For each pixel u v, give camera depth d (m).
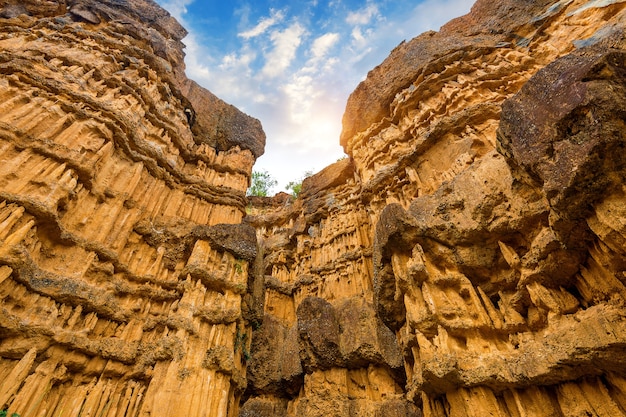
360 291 22.98
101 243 16.89
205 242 19.67
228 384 16.17
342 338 20.09
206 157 28.08
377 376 18.58
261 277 24.09
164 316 17.61
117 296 17.09
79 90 19.92
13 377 11.45
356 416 17.42
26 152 15.17
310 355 19.98
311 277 26.62
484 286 13.04
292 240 31.39
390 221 14.10
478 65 22.97
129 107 22.34
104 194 18.42
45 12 25.39
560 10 21.64
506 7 25.00
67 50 22.02
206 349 16.14
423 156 21.83
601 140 7.20
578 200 7.97
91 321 15.15
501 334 11.69
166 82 27.66
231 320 17.92
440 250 13.36
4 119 15.35
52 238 15.02
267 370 22.47
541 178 8.92
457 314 12.04
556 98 8.33
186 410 13.82
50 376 12.80
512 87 20.77
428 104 23.64
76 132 17.86
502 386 10.35
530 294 11.06
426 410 12.20
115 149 20.27
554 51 20.42
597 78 7.77
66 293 14.28
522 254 11.96
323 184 32.09
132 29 27.33
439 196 14.72
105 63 23.00
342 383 18.66
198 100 32.38
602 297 9.43
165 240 20.86
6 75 17.11
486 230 12.39
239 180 29.39
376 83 28.80
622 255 8.06
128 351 15.68
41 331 12.83
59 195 15.09
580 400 9.06
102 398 14.24
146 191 21.45
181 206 23.61
